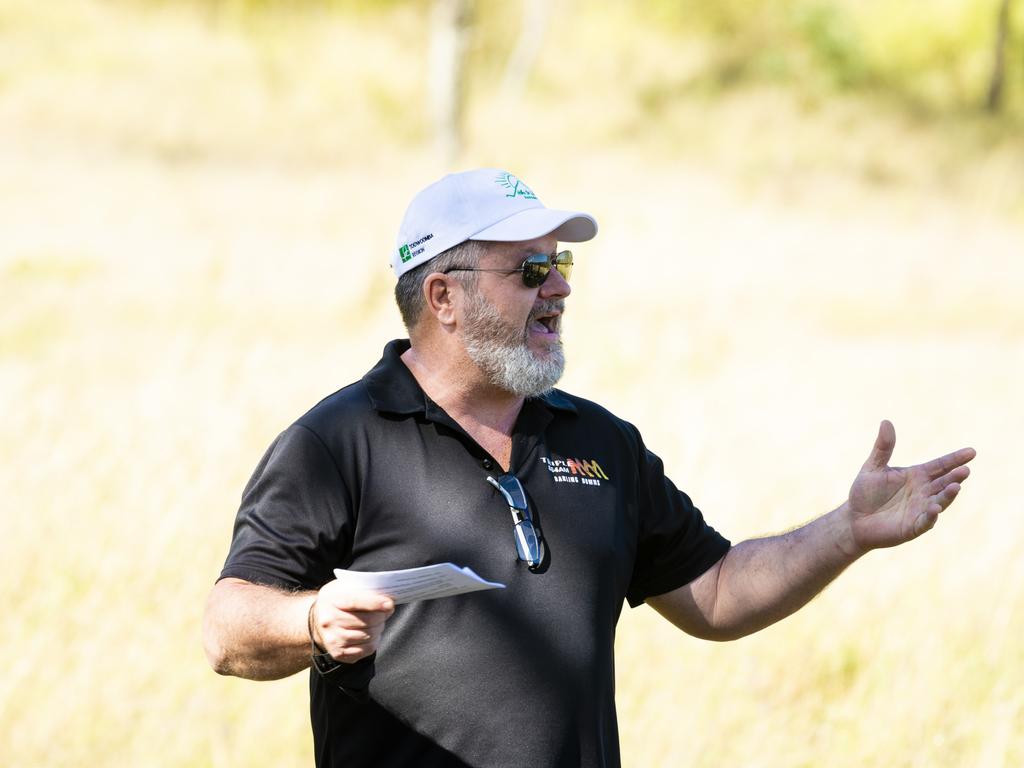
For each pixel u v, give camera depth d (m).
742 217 68.38
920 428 30.34
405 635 8.41
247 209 60.16
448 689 8.34
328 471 8.57
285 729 15.48
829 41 107.06
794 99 101.50
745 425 28.42
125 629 16.59
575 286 46.72
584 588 8.67
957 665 16.91
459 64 80.75
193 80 87.94
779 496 22.47
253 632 7.88
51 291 40.28
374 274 43.88
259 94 87.88
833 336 46.09
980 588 19.17
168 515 18.94
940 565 19.56
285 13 102.06
